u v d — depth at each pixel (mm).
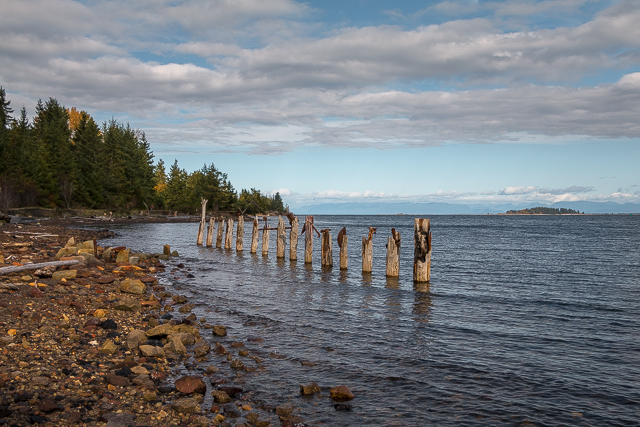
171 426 5340
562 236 57562
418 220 17078
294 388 6926
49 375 6203
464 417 6059
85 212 78000
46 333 8016
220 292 15195
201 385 6500
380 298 14688
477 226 99062
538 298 15281
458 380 7422
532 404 6508
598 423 5922
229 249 31719
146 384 6422
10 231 30766
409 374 7656
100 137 103000
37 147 76000
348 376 7492
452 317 12164
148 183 112438
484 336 10250
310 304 13453
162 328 9062
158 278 17688
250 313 12055
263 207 162125
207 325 10492
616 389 7121
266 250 27594
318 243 43156
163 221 87562
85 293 12000
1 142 71750
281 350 8805
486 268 24203
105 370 6816
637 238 52562
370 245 19734
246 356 8344
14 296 10383
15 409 5105
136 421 5371
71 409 5348
